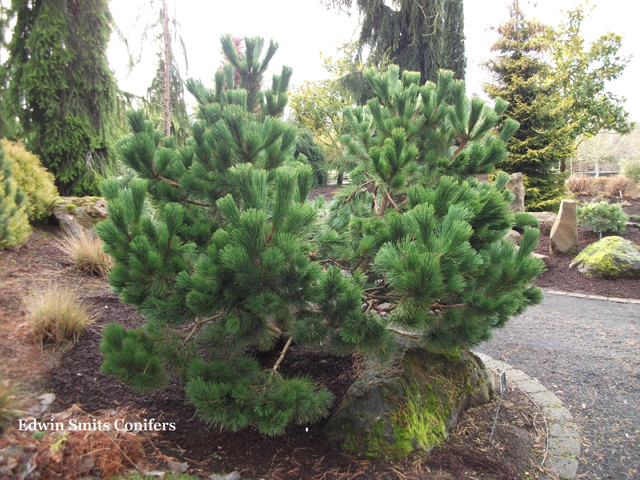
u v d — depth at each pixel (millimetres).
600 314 5805
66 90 6695
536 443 2740
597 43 16469
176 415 2693
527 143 11984
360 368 3080
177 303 2115
